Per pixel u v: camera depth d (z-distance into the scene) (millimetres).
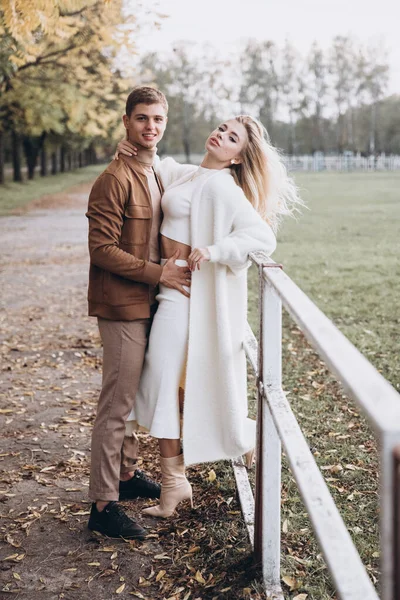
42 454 4312
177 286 3084
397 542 1030
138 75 16500
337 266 11602
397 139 99188
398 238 15555
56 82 17953
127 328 3152
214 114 95625
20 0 6445
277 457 2635
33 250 16266
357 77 100625
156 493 3574
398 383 5328
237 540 3082
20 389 5695
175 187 3193
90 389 5688
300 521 3312
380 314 7816
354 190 34750
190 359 3039
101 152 95000
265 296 2543
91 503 3596
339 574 1481
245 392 3170
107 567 2977
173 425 3123
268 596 2635
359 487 3664
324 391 5324
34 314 8891
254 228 2957
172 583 2822
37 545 3188
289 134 104250
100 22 10344
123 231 3158
